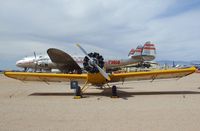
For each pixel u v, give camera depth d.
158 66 59.09
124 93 13.16
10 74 12.75
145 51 34.16
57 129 5.47
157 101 9.78
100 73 11.38
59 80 13.45
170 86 17.81
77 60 28.39
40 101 10.12
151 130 5.30
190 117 6.59
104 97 11.55
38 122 6.15
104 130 5.35
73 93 13.52
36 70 32.75
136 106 8.58
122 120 6.32
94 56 11.74
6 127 5.66
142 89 15.52
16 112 7.54
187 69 12.07
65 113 7.34
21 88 16.94
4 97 11.66
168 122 6.04
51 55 27.02
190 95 11.78
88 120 6.36
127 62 32.34
